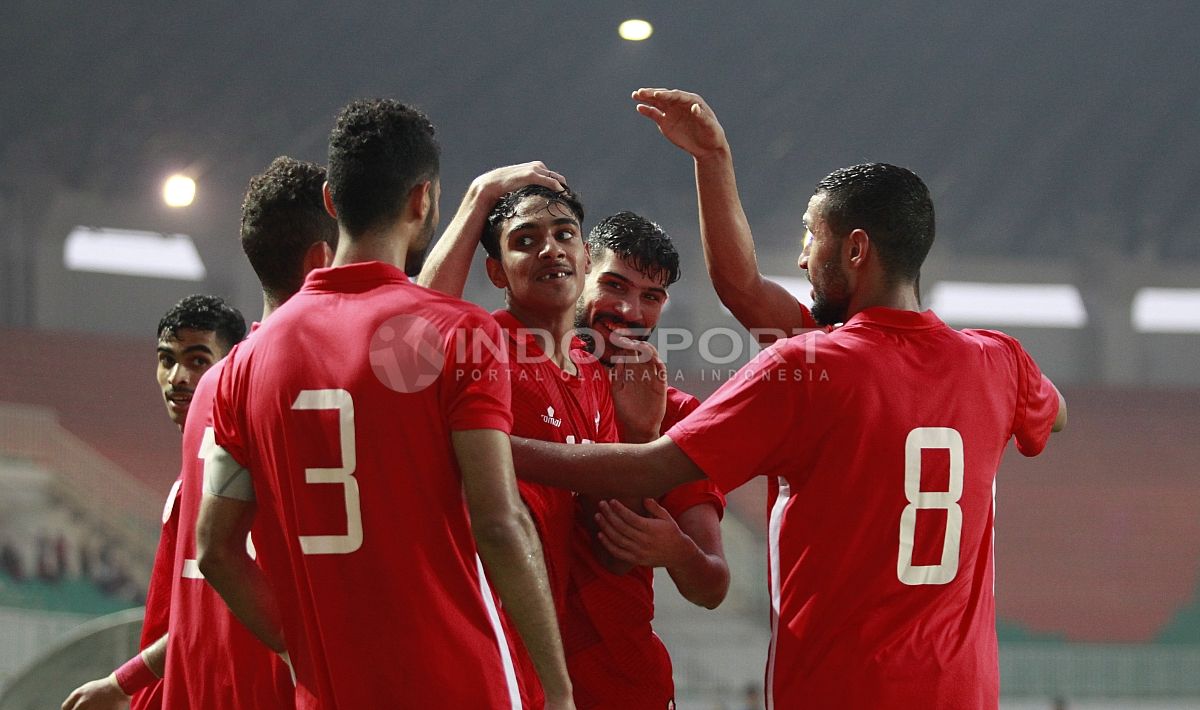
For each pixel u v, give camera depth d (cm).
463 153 10269
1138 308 11450
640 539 973
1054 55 9912
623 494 900
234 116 9338
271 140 9619
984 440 902
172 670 988
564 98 9975
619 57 9694
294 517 796
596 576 1017
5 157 8956
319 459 781
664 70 9850
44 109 8775
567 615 1018
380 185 820
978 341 933
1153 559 9150
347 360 786
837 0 9394
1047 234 11450
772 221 11056
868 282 923
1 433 7419
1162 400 10819
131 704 1204
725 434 877
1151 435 10388
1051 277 11544
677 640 7250
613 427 1039
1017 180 10944
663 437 902
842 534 869
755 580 7888
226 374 848
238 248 9850
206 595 967
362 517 774
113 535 7238
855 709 855
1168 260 11450
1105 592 8812
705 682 6869
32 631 5409
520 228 961
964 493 884
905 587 867
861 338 888
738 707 6631
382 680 770
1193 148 10538
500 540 766
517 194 980
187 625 977
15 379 8444
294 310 820
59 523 7144
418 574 774
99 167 9294
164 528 1152
